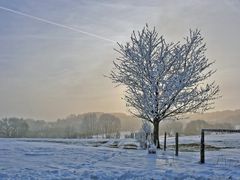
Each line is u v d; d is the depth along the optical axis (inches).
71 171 500.4
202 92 1004.6
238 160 657.0
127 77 1029.2
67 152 802.8
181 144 1203.2
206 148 1008.9
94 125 3309.5
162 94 991.0
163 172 488.7
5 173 478.9
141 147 983.6
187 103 999.6
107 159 665.6
